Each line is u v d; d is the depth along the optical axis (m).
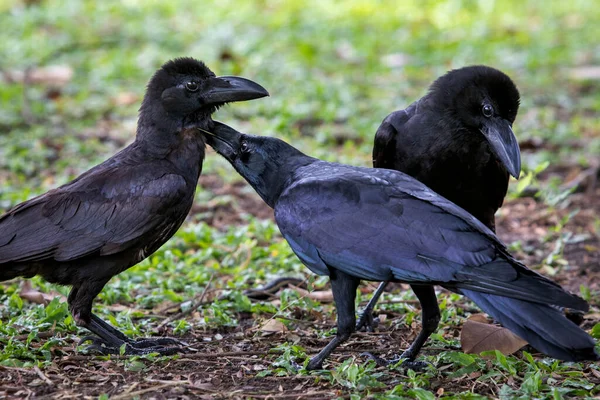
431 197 9.21
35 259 10.22
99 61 25.25
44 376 9.46
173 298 12.25
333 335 11.05
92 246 10.27
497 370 9.76
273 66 24.84
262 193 10.47
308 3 33.06
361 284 13.15
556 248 14.08
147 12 31.09
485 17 31.97
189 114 10.95
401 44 27.86
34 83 23.58
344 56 26.33
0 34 27.89
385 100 22.27
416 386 9.30
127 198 10.42
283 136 19.31
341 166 10.02
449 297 12.37
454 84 10.51
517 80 24.83
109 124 20.84
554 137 20.02
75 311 10.42
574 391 9.23
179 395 9.14
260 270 13.34
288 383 9.56
